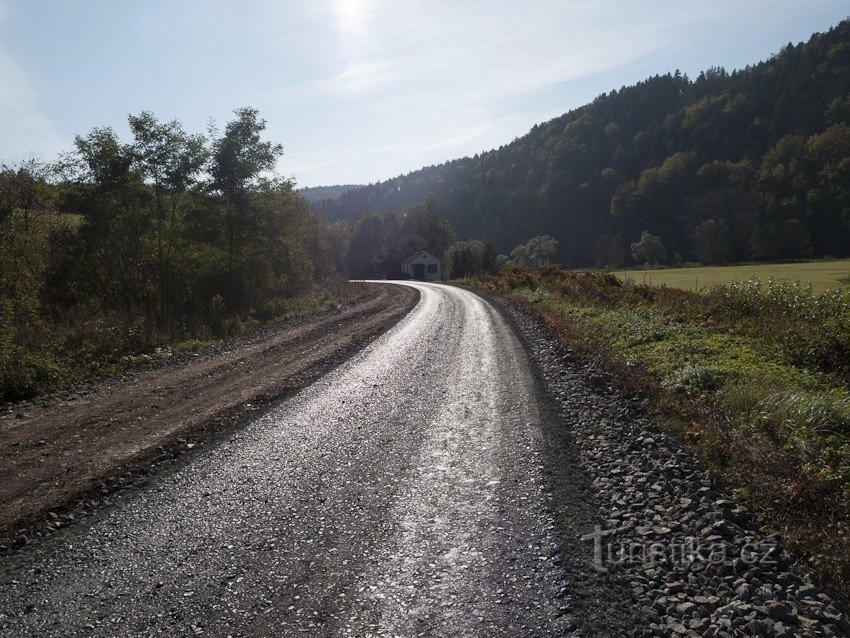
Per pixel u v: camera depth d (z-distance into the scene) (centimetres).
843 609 358
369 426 769
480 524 473
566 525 469
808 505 489
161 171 1989
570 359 1205
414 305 2759
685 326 1529
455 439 707
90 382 1080
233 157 2309
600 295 2306
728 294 1859
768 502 498
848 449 606
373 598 367
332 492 547
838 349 1115
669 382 957
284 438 719
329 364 1234
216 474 598
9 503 525
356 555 425
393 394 954
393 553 427
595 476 582
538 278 3603
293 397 935
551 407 848
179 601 369
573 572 393
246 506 518
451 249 8319
